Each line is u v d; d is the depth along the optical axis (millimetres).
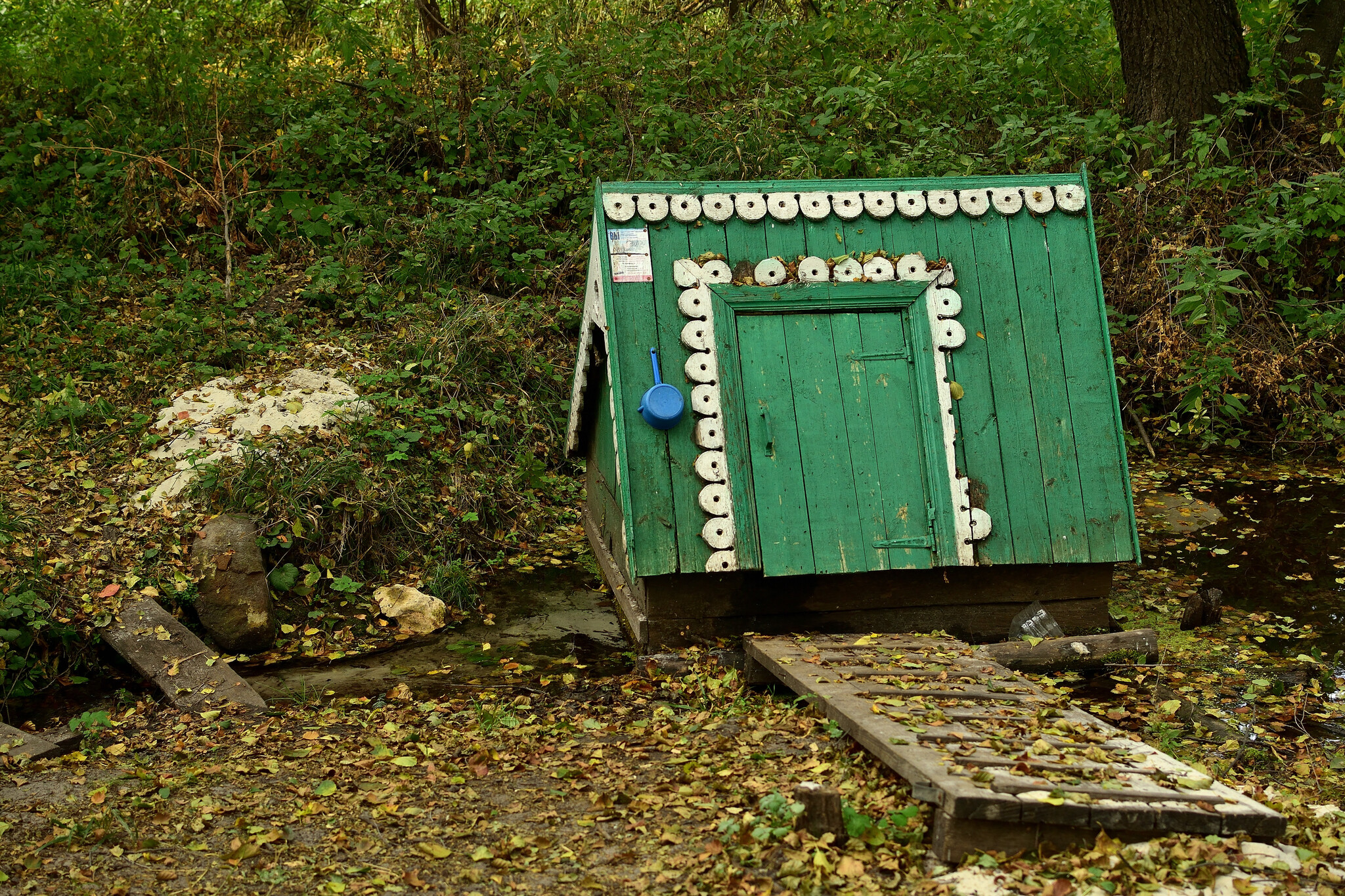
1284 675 5871
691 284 5934
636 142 12070
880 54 13383
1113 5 11180
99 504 7215
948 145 10898
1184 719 5355
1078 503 5965
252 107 12508
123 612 6090
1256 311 10055
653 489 5738
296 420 8172
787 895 3371
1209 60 10812
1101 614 6160
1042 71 12109
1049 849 3510
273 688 5871
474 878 3611
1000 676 4969
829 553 5754
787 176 10633
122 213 11070
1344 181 9578
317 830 4016
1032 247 6176
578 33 13430
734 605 5902
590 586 7582
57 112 12398
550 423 9617
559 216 12023
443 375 9312
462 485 8266
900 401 5949
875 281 6012
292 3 14078
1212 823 3559
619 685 5785
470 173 11867
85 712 5438
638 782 4359
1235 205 10312
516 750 4805
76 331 9633
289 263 11102
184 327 9508
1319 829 3906
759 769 4395
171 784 4406
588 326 6949
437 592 7133
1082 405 6047
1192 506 8648
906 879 3441
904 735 4031
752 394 5863
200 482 7188
